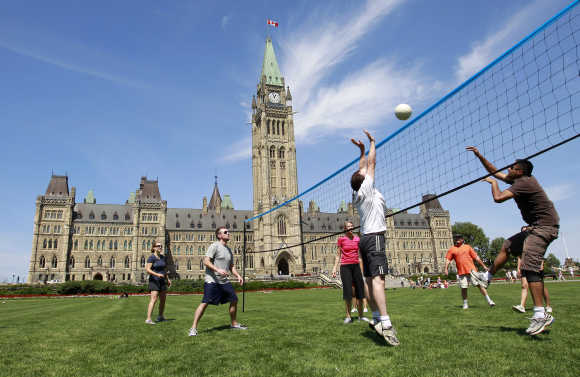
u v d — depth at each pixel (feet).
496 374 16.85
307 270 433.89
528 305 46.93
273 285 199.82
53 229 362.94
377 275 24.00
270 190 390.83
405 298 73.26
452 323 31.94
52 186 379.35
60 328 38.04
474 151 26.37
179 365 20.83
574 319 31.42
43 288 176.35
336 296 98.78
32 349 26.25
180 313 54.13
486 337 24.68
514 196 23.77
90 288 180.96
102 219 388.78
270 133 408.46
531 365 17.89
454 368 18.01
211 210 455.22
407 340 24.59
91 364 21.74
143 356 23.31
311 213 465.88
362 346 23.59
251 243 434.71
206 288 31.78
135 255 379.76
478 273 45.98
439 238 486.38
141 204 395.14
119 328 36.68
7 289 172.86
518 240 24.95
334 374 18.04
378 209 25.12
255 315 45.96
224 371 19.35
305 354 22.20
